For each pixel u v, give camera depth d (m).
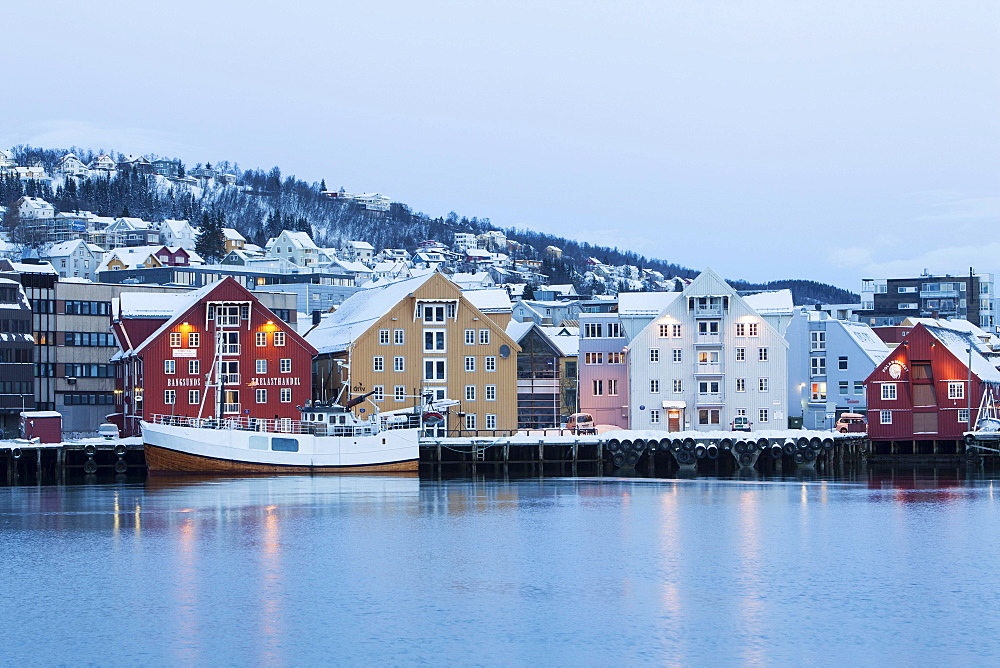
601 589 60.34
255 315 121.00
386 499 91.81
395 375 123.75
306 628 53.22
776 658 49.00
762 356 130.25
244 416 119.88
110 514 83.38
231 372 120.31
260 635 52.16
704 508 87.44
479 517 82.75
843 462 119.50
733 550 70.31
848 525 79.38
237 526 78.50
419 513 84.50
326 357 130.00
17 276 151.50
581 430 122.81
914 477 110.12
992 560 67.25
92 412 155.50
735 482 105.69
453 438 113.75
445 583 61.78
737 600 58.06
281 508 86.69
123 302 133.38
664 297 136.88
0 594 59.34
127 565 66.06
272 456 105.94
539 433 124.00
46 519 81.25
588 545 71.94
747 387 130.12
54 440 115.81
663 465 124.81
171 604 57.41
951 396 124.81
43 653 49.81
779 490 99.12
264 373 121.00
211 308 119.44
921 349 125.44
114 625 53.72
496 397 125.69
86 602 57.75
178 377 118.88
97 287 156.75
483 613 55.72
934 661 48.66
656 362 130.62
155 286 160.12
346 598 58.53
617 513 84.75
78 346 154.75
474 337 125.62
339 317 146.88
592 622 54.12
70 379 153.75
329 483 102.19
